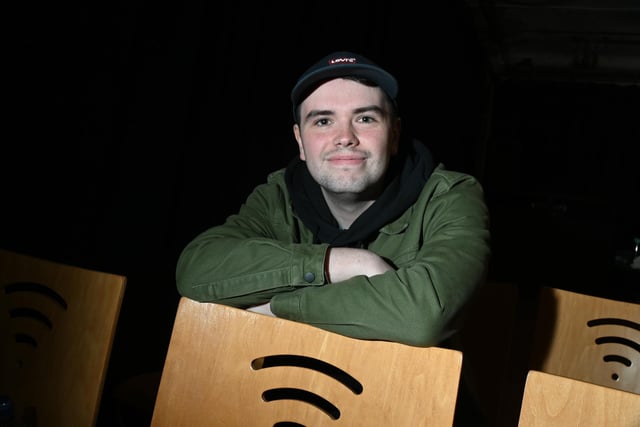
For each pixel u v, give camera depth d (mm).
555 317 1495
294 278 1237
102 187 2229
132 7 2203
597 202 6961
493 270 5910
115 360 2400
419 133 5578
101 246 2283
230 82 2779
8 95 1905
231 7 2732
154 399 1615
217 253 1322
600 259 5727
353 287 1147
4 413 1146
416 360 952
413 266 1183
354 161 1364
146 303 2521
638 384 1441
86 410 1202
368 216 1423
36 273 1310
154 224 2402
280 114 3123
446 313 1130
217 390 1034
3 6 1848
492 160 9516
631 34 7480
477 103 8375
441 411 930
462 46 6855
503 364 1580
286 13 3068
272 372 1016
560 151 9617
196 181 2695
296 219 1550
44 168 2043
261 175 3041
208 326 1052
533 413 901
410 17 4902
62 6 2010
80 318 1242
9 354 1316
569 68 8914
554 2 6797
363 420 968
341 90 1367
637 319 1449
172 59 2377
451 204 1391
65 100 2064
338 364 988
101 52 2139
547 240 5844
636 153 9383
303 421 998
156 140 2365
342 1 3623
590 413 880
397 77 4852
